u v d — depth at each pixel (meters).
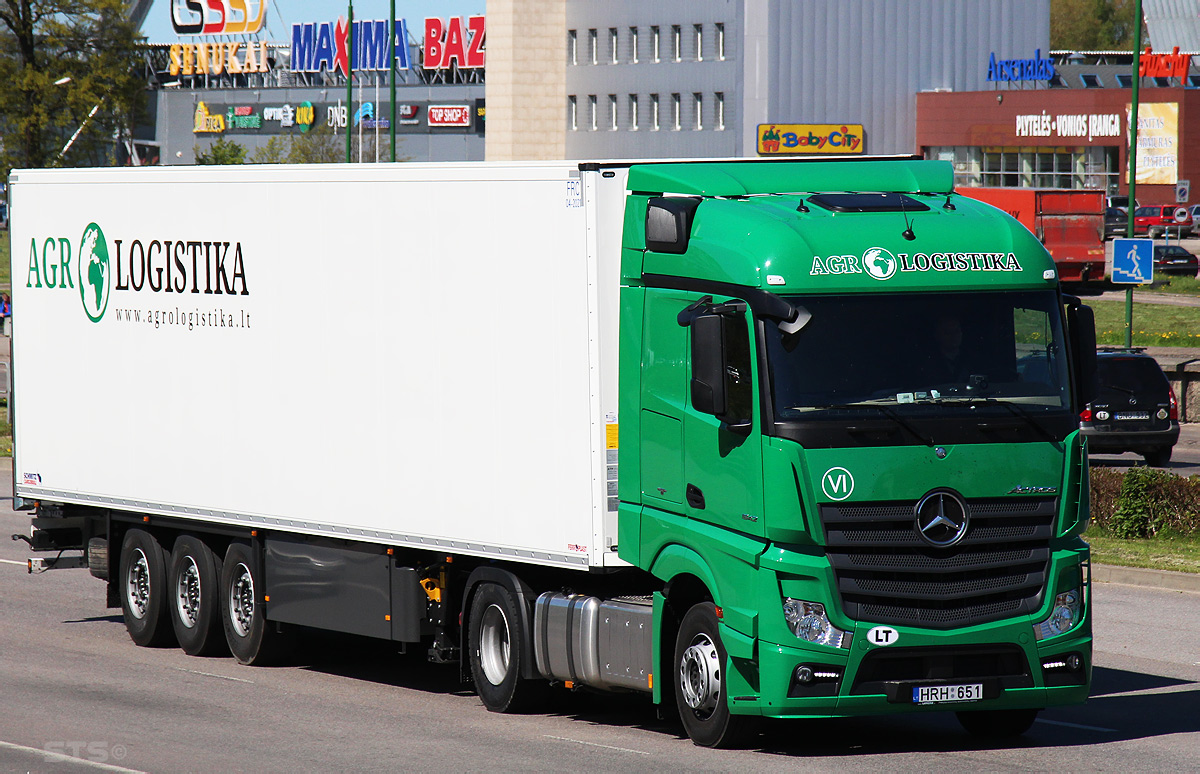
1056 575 20.05
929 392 19.72
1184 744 21.19
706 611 20.77
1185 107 164.50
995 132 164.38
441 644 25.00
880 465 19.38
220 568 28.88
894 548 19.50
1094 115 164.25
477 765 20.11
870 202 20.58
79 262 30.77
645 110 165.38
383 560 25.38
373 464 25.31
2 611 33.84
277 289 26.80
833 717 21.41
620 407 22.05
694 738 21.16
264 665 28.28
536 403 22.88
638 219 21.89
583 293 22.16
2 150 138.88
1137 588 34.22
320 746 21.38
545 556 22.81
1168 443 54.12
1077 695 20.31
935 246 20.19
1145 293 117.00
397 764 20.23
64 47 137.75
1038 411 19.98
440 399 24.23
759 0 155.75
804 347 19.61
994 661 19.97
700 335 19.48
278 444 26.89
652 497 21.53
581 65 171.12
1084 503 20.31
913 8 162.62
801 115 158.12
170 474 29.02
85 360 30.72
